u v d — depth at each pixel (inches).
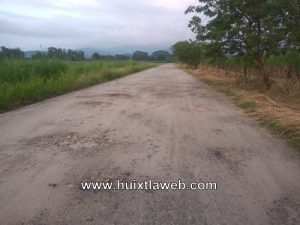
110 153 193.3
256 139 229.8
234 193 142.0
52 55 904.9
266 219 120.6
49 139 222.7
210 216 122.3
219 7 561.9
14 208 126.8
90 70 841.5
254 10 495.8
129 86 629.6
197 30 618.2
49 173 162.1
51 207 127.6
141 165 174.1
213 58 661.3
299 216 123.1
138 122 280.8
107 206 128.8
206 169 169.9
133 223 116.7
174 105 383.2
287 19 490.0
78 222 116.8
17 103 374.9
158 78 916.0
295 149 206.4
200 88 608.4
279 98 421.7
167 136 235.1
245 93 484.1
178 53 2190.0
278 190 145.6
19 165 173.0
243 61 594.2
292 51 533.0
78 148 202.8
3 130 249.6
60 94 482.6
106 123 274.2
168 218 120.3
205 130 255.9
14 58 655.8
